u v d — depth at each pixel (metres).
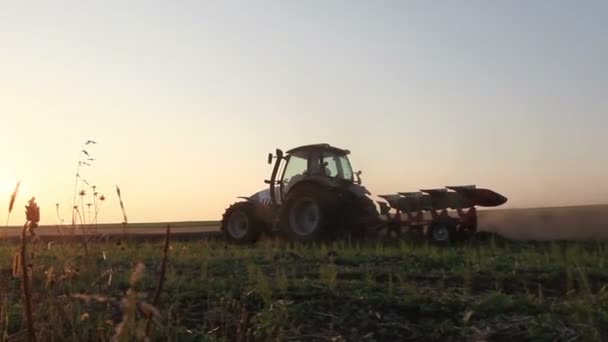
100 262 7.16
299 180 16.03
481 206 15.66
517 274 7.51
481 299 5.91
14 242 12.16
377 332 5.17
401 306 5.69
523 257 9.41
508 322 5.21
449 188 15.89
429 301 5.78
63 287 4.78
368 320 5.36
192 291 6.51
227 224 17.06
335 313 5.60
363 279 7.32
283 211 16.08
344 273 7.81
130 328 2.87
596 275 7.47
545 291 6.68
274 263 9.21
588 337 4.70
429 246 13.79
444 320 5.37
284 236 16.09
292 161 16.53
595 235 17.80
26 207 2.82
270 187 16.55
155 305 2.69
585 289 6.00
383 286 6.56
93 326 4.36
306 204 15.91
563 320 5.18
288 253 10.63
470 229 15.64
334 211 15.45
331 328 5.26
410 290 6.21
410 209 16.12
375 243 14.47
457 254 10.27
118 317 4.59
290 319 5.45
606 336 4.87
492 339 4.89
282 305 5.51
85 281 4.96
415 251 10.82
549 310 5.53
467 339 4.87
